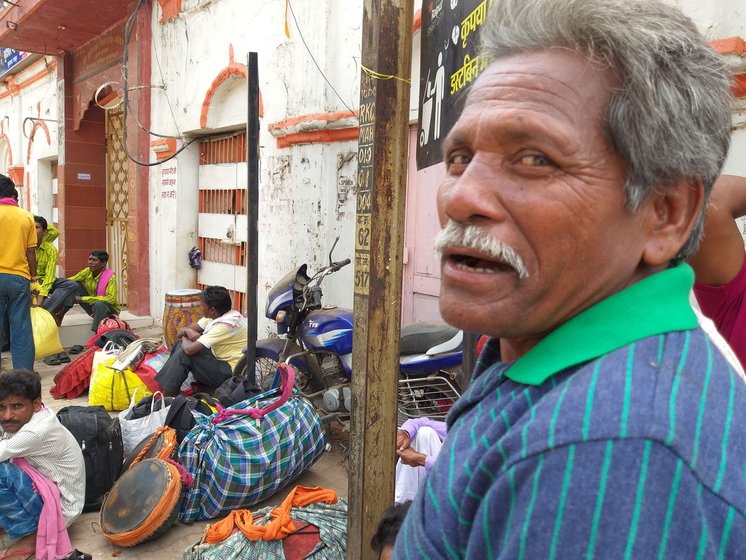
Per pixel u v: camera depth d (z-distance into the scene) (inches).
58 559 105.2
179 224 276.5
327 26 186.2
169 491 110.0
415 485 96.8
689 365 24.0
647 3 27.1
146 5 283.4
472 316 27.6
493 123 26.5
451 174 30.4
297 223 201.3
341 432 159.9
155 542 111.5
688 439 21.4
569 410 22.5
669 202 27.2
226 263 262.1
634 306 26.0
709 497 21.2
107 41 317.1
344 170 186.2
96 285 267.7
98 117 368.8
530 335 28.8
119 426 128.3
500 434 25.7
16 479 104.6
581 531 20.6
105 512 112.4
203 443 120.1
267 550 90.9
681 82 25.9
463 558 25.5
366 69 67.3
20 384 106.3
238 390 144.6
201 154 277.0
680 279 27.5
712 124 27.2
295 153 200.8
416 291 173.2
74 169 362.9
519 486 22.5
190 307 225.5
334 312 149.6
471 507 25.1
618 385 22.7
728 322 50.6
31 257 200.7
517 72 26.8
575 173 25.4
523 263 26.3
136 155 294.4
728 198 49.4
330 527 94.7
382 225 67.6
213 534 94.5
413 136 170.2
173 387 168.7
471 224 27.2
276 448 120.6
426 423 98.5
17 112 472.4
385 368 69.9
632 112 24.9
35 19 303.4
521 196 26.0
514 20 28.1
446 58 75.0
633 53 24.9
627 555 20.0
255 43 219.3
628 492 20.6
